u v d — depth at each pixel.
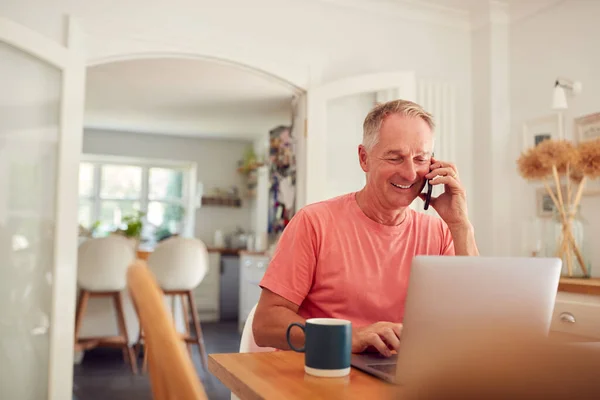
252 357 1.16
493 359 0.33
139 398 3.31
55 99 2.82
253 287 5.84
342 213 1.52
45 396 2.73
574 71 3.26
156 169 7.77
